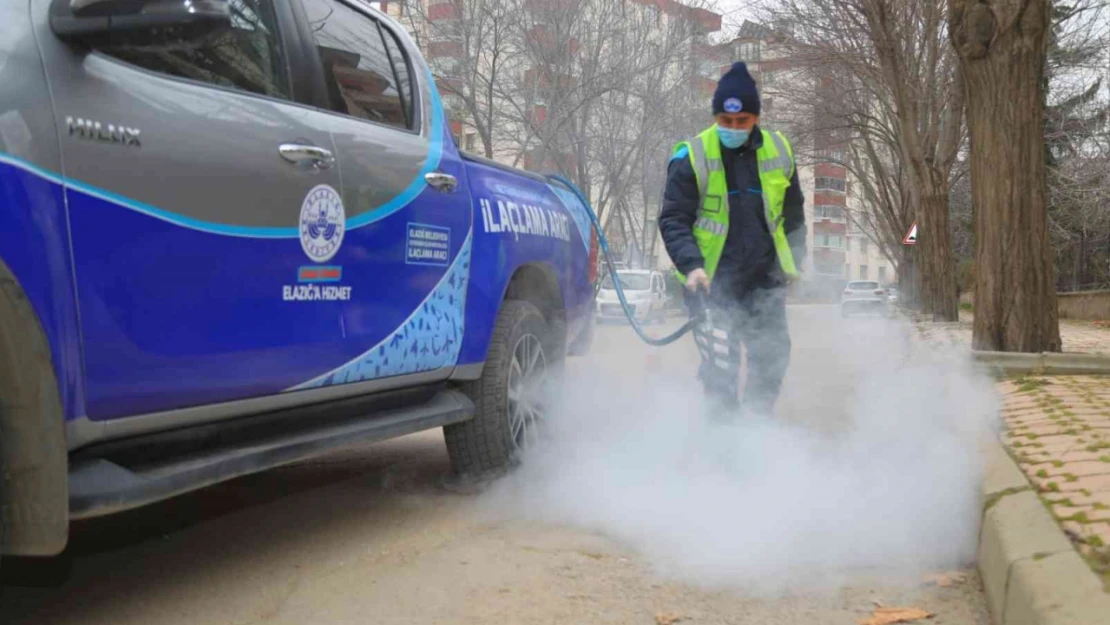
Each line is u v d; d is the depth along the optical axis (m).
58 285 2.48
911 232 25.62
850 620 2.99
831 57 21.16
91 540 3.86
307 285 3.37
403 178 3.96
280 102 3.43
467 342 4.39
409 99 4.39
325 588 3.31
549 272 5.22
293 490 4.70
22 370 2.42
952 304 20.28
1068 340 15.18
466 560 3.59
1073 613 2.35
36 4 2.63
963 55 8.91
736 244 4.60
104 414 2.67
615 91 28.59
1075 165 22.92
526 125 26.62
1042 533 2.94
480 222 4.52
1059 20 20.31
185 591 3.28
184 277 2.88
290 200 3.28
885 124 25.06
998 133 8.72
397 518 4.18
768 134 4.66
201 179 2.94
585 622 3.01
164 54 2.98
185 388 2.91
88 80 2.67
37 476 2.46
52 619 3.01
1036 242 8.73
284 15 3.62
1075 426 4.81
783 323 4.74
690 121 29.22
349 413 3.85
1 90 2.42
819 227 57.62
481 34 24.89
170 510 4.32
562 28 25.88
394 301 3.86
